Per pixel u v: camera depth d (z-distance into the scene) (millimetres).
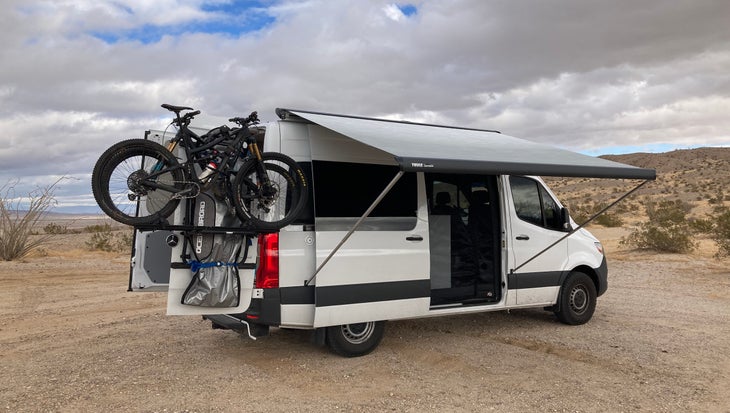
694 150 109625
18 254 16641
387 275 6496
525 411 4914
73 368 6102
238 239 5789
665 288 11562
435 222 7492
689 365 6258
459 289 7602
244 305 5816
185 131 5707
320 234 6102
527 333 7762
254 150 5852
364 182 6523
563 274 8125
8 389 5395
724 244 15625
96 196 5270
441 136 7004
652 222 24156
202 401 5094
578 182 87375
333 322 6125
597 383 5656
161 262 6492
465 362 6383
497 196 7672
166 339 7422
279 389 5445
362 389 5469
